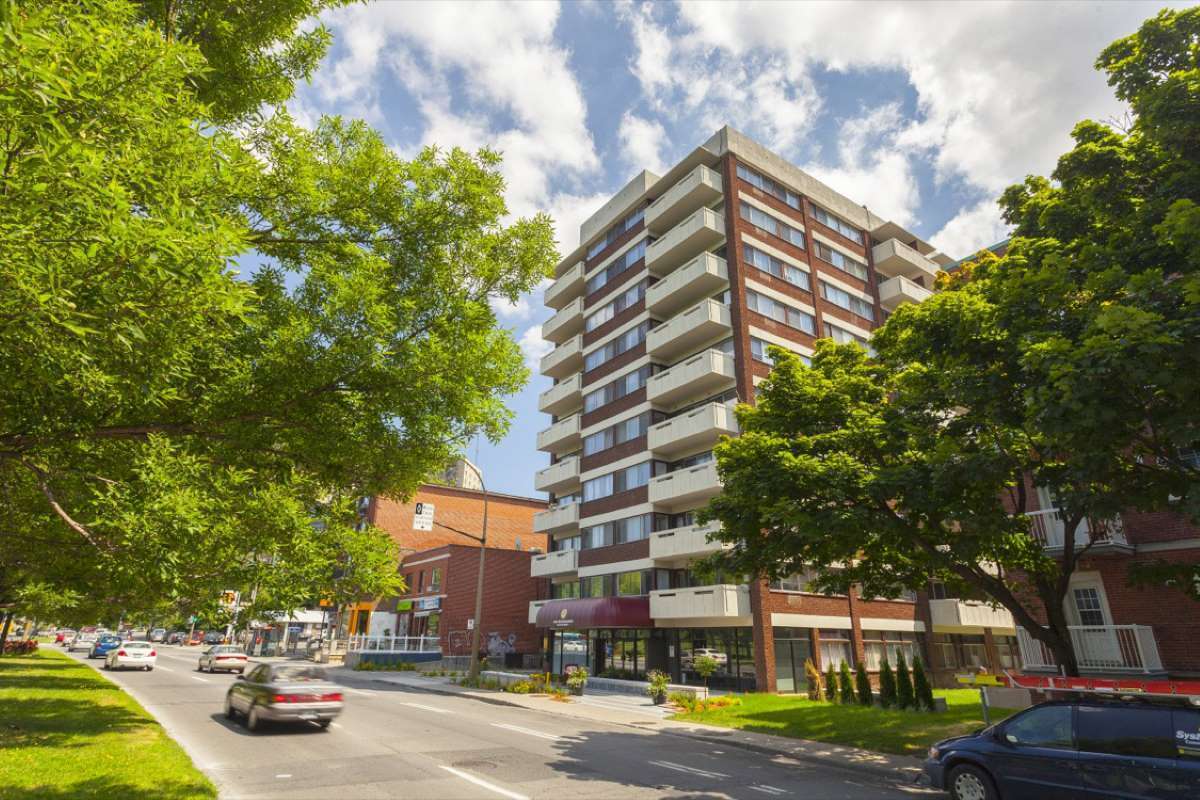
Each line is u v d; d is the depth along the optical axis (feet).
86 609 56.54
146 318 15.79
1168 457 29.37
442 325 28.66
